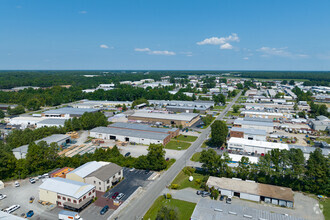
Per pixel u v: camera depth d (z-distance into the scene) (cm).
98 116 14350
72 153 9731
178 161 9106
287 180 7131
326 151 8962
